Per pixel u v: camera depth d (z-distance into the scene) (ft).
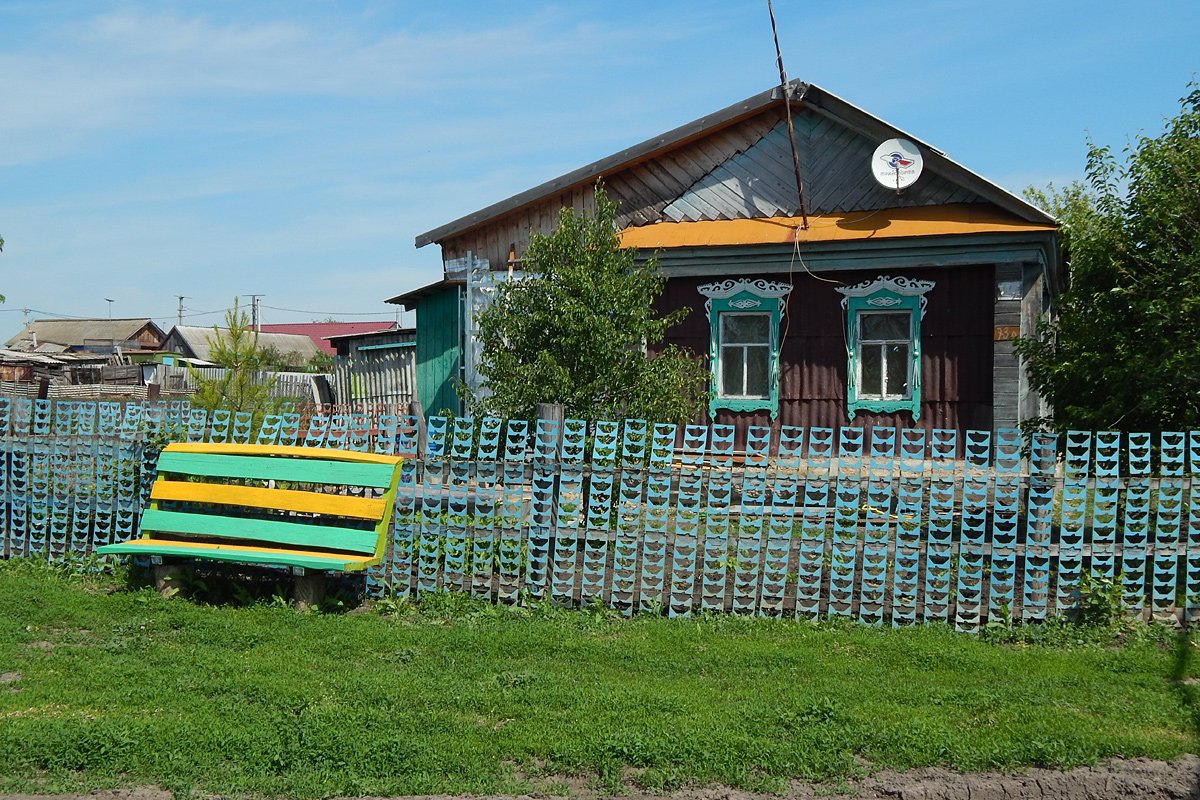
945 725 19.20
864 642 24.52
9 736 18.04
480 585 27.81
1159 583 25.64
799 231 44.04
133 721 18.86
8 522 33.17
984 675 22.58
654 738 18.26
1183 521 27.09
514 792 17.08
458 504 28.17
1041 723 19.29
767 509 26.63
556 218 50.98
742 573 26.53
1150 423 29.53
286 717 19.29
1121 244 30.37
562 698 20.33
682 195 48.85
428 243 53.06
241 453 28.86
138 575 29.78
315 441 30.96
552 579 27.40
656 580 26.78
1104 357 29.55
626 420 27.45
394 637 24.95
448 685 21.22
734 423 45.60
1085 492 25.62
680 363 37.45
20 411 33.58
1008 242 40.81
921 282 43.11
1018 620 25.66
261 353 44.29
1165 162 30.71
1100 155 32.24
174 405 32.09
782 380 45.06
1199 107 31.86
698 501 26.66
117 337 265.34
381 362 71.51
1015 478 25.54
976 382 42.42
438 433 28.60
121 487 31.14
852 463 26.30
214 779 17.21
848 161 46.06
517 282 37.32
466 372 50.47
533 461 27.73
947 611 26.02
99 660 23.09
